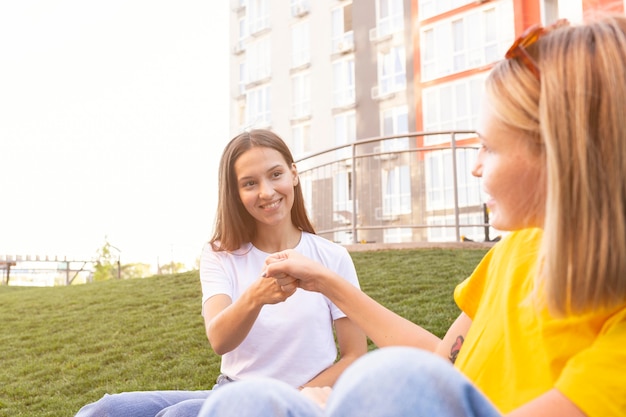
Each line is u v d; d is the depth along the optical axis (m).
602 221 0.60
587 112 0.62
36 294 7.45
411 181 9.94
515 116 0.69
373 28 17.97
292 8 20.58
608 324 0.62
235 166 1.60
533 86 0.68
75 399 3.64
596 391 0.58
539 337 0.72
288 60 20.53
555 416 0.59
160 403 1.31
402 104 17.02
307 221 1.73
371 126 17.75
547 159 0.64
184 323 5.04
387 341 1.03
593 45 0.63
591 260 0.60
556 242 0.62
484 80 0.75
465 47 15.77
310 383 1.51
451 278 5.19
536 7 14.50
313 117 19.45
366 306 1.04
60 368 4.29
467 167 13.16
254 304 1.29
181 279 7.00
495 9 15.23
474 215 12.57
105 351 4.57
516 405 0.72
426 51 16.59
